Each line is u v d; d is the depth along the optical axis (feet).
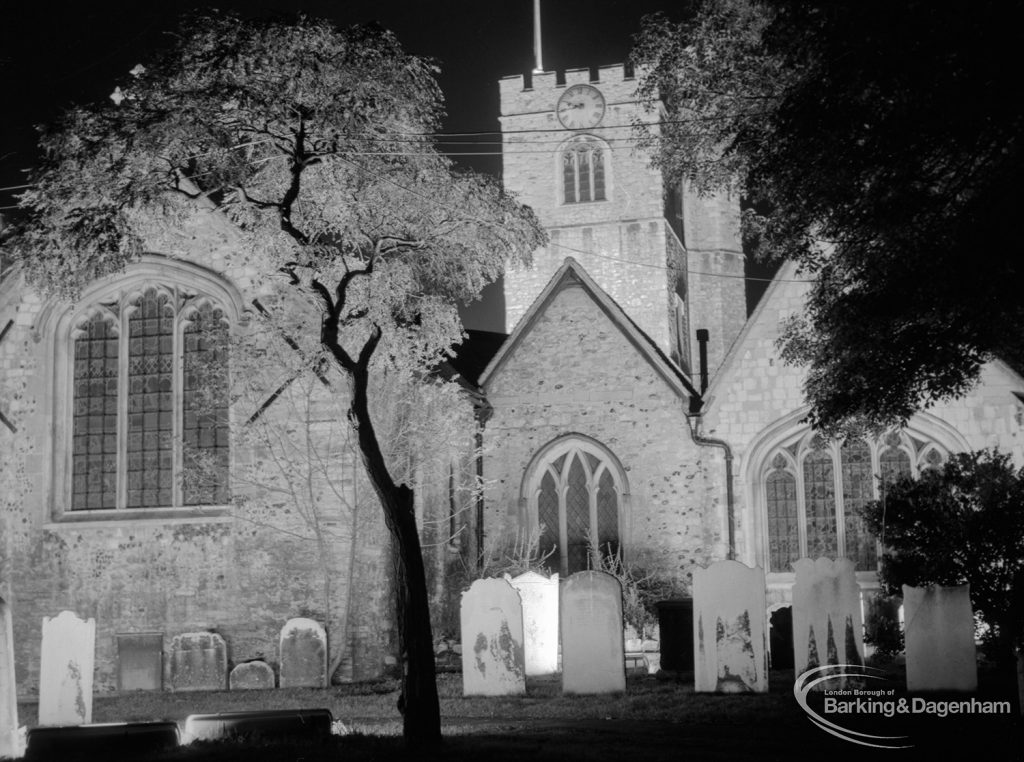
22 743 70.38
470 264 81.20
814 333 104.01
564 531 142.51
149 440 133.28
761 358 138.72
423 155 78.48
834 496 135.13
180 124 71.51
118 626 130.00
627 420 142.10
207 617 128.36
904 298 82.12
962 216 73.87
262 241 82.89
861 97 73.92
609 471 142.51
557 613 118.42
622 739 68.39
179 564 129.70
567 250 258.37
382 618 124.88
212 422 131.64
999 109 68.33
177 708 101.45
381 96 74.59
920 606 83.61
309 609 126.31
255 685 122.62
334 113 73.87
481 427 143.95
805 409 136.26
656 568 138.10
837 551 134.00
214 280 131.75
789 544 135.85
